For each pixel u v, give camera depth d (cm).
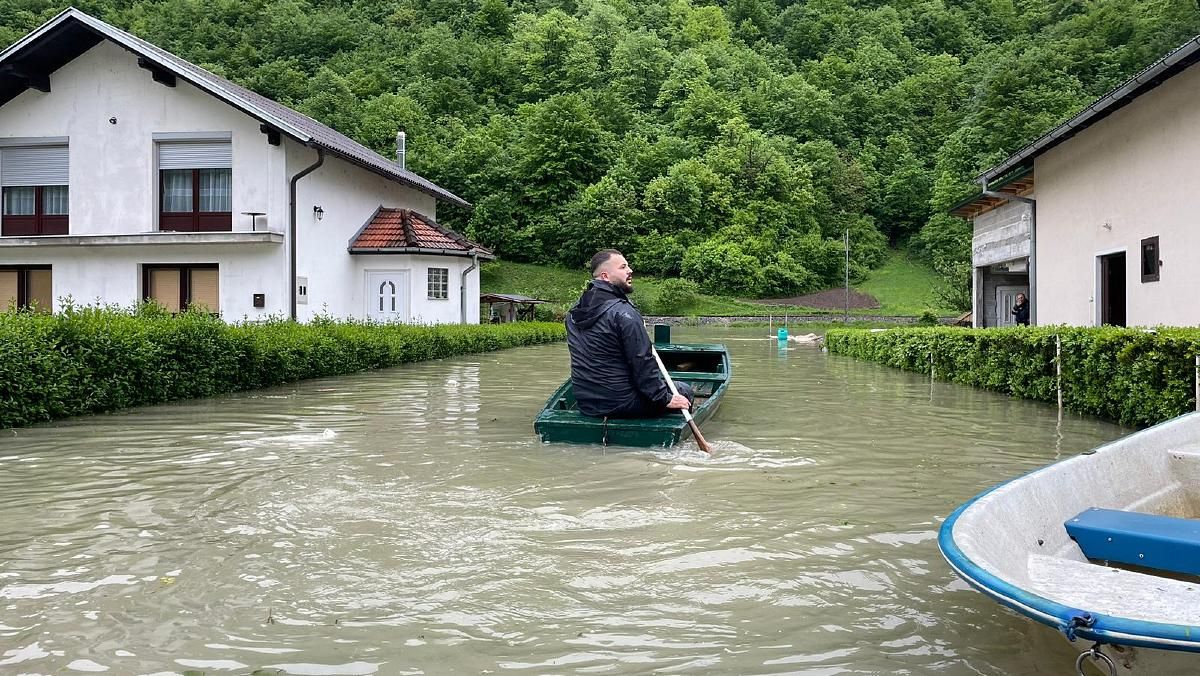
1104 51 7931
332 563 366
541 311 4669
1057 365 930
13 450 658
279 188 1823
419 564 365
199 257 1855
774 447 671
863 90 9869
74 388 858
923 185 8394
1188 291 1062
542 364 1712
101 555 379
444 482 529
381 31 9900
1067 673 261
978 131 7894
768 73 10325
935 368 1398
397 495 493
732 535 411
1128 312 1215
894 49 10975
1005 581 232
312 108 6825
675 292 5959
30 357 805
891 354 1694
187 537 408
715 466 586
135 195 1853
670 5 12044
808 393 1138
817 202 8075
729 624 300
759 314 5847
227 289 1856
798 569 361
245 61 7581
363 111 7431
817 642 285
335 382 1281
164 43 7581
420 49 9275
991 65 8981
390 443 685
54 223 1908
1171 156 1101
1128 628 205
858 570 360
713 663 267
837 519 443
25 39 1744
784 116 9412
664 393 665
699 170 7762
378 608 314
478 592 331
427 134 7512
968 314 2620
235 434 741
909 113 9706
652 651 277
